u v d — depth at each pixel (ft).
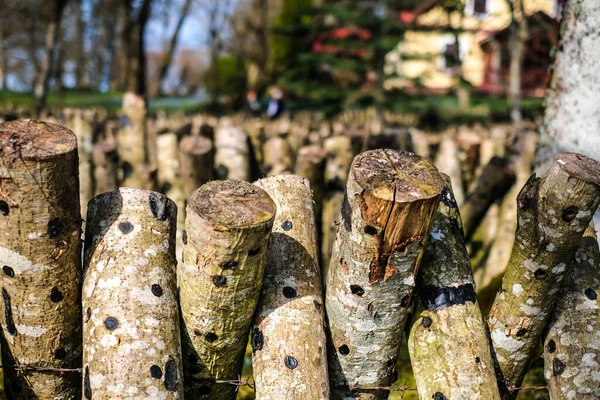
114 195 8.90
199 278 8.05
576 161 8.16
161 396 7.80
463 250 9.39
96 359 7.91
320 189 16.79
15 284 8.27
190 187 17.83
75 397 9.10
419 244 7.88
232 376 9.25
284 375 8.17
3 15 65.31
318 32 53.72
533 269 8.73
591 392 8.82
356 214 7.77
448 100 58.18
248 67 74.59
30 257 8.13
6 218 7.91
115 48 112.68
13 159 7.57
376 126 29.45
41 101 42.47
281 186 10.12
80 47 95.55
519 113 35.32
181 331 8.68
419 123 47.60
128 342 7.90
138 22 52.65
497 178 16.93
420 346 8.82
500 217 18.48
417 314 9.00
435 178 7.83
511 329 9.12
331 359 8.97
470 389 8.34
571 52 12.32
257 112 60.85
